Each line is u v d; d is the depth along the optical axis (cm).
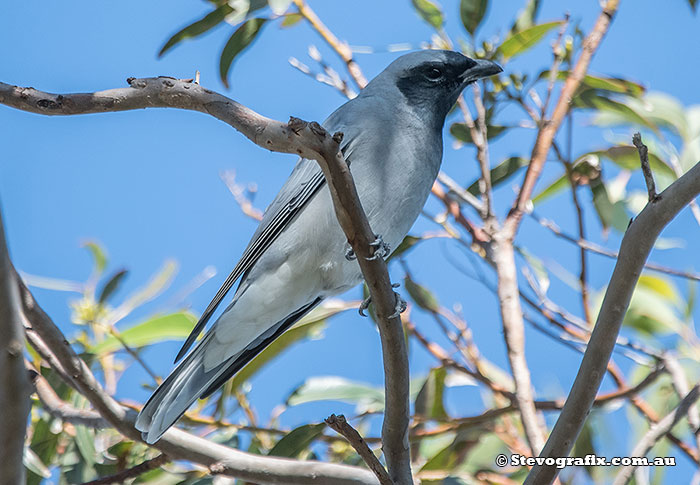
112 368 1024
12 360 485
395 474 660
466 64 984
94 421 837
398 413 648
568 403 639
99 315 963
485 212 1010
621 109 1055
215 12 969
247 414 974
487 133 1058
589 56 1049
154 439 770
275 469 752
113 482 799
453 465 1034
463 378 1049
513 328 919
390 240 898
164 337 1000
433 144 938
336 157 575
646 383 934
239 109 580
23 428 495
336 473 739
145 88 590
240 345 865
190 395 823
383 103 937
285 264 872
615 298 612
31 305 762
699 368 1075
